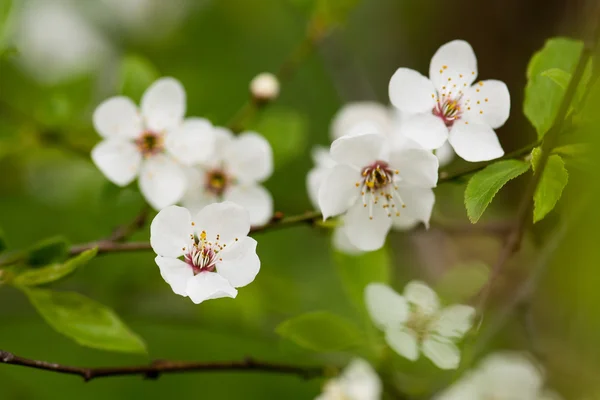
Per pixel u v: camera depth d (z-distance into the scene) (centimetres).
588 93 41
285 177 56
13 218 53
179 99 46
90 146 50
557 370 51
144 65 48
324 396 47
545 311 52
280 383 54
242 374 54
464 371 48
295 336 45
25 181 54
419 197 43
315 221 44
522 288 49
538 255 51
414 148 43
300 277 56
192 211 47
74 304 44
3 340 53
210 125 47
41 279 43
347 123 50
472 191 42
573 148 42
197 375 54
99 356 53
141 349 44
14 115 50
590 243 39
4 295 52
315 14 52
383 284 46
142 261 52
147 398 53
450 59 43
